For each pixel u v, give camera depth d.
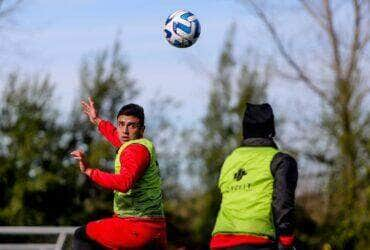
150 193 16.83
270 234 13.69
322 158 69.88
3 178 69.62
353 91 68.94
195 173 76.31
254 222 13.68
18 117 71.19
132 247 16.92
